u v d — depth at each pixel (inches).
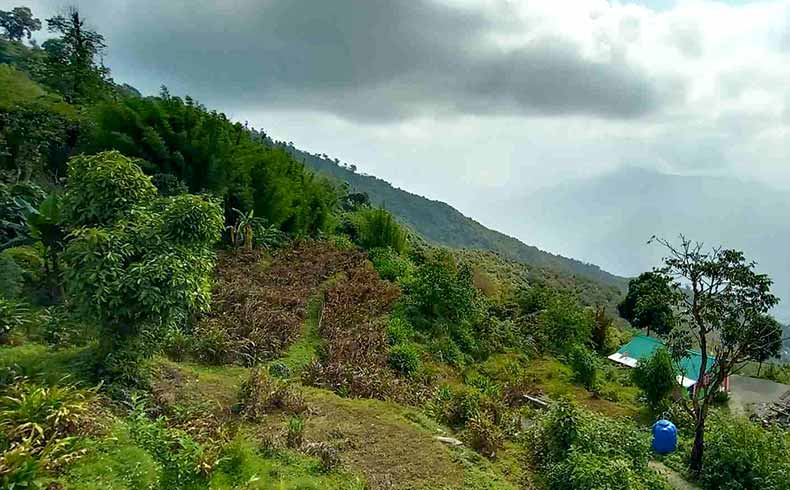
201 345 437.1
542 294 1000.2
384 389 463.2
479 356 721.6
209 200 345.7
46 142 700.0
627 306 1075.9
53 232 414.0
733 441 415.2
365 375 478.3
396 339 612.4
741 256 396.8
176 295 297.6
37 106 732.0
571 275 2384.4
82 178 327.3
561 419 393.7
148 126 683.4
